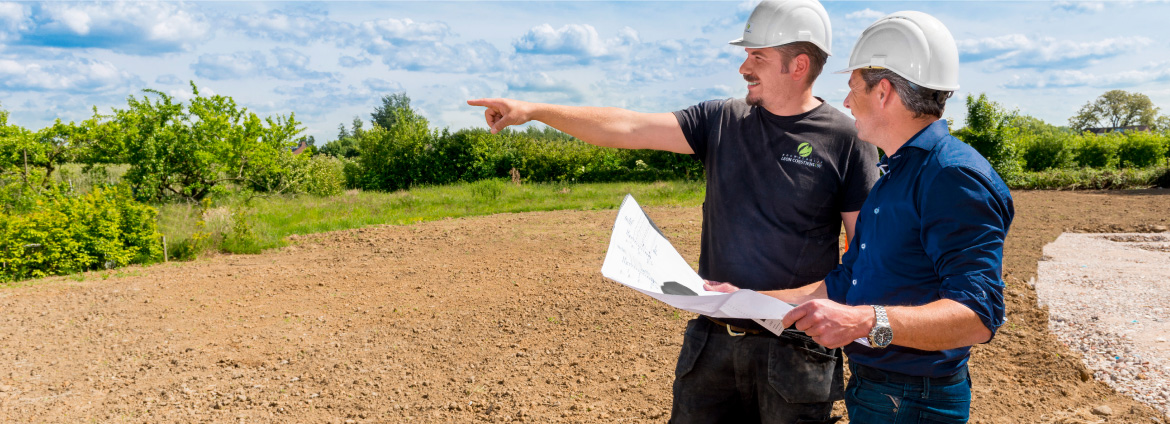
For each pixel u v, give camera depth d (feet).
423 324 20.58
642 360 16.70
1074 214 41.55
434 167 95.09
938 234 4.73
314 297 24.32
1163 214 39.75
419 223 44.96
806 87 6.80
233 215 38.09
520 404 14.21
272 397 14.97
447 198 61.62
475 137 95.09
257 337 19.52
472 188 69.67
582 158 92.43
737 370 7.04
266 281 27.12
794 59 6.57
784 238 6.87
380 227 42.96
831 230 7.07
